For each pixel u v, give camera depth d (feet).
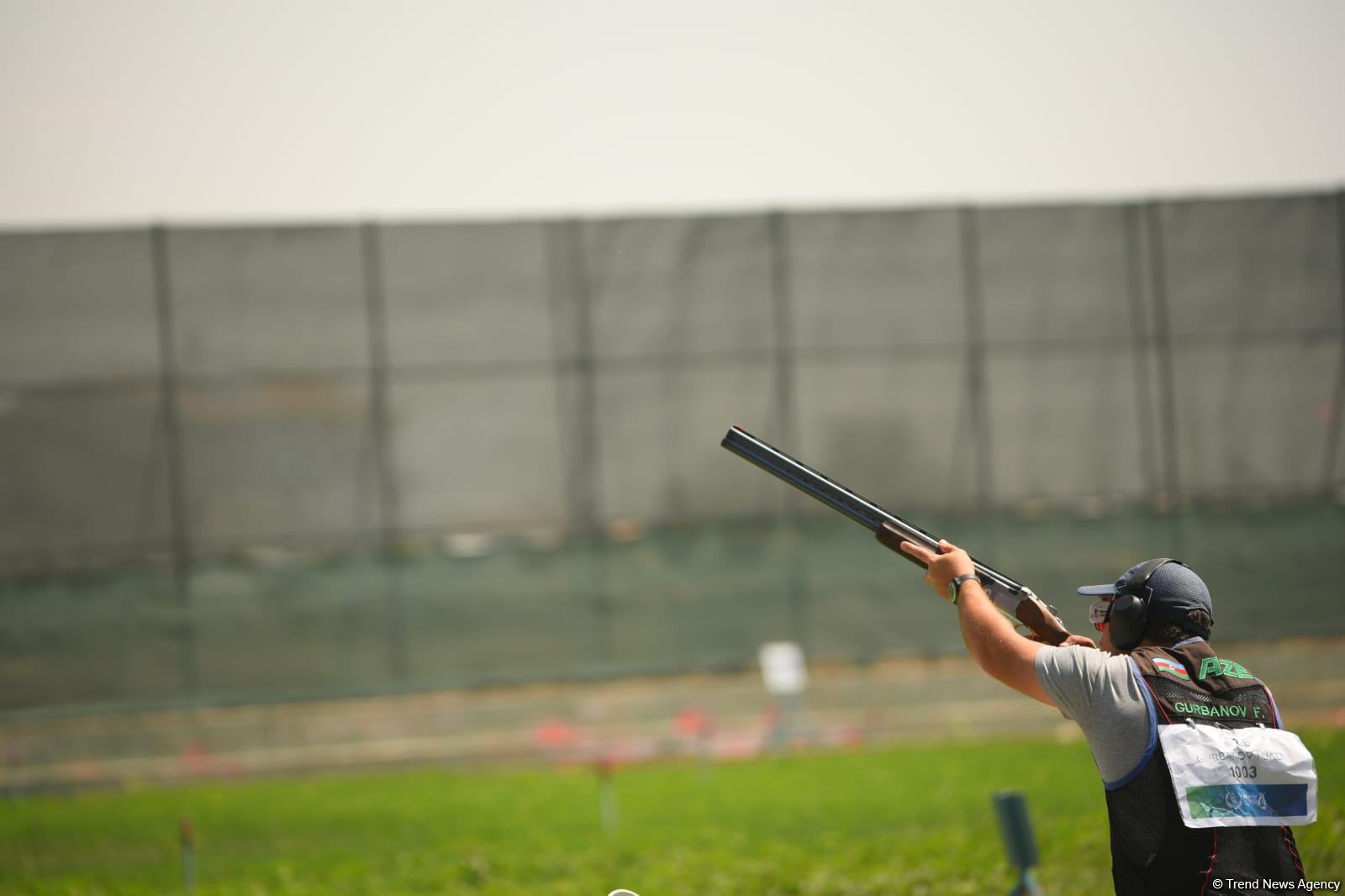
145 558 226.38
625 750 216.13
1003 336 245.04
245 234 232.12
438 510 232.53
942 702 226.99
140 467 227.81
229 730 222.28
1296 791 36.11
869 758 181.27
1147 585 39.34
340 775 205.16
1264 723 37.06
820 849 114.83
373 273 234.38
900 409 242.17
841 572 233.76
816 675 230.07
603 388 237.04
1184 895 35.60
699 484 237.04
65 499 225.56
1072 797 127.54
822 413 240.73
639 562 233.14
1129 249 248.32
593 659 230.07
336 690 225.56
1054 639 41.19
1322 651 240.12
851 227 243.60
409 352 234.17
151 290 229.86
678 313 239.30
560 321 237.25
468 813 154.71
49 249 228.02
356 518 231.09
